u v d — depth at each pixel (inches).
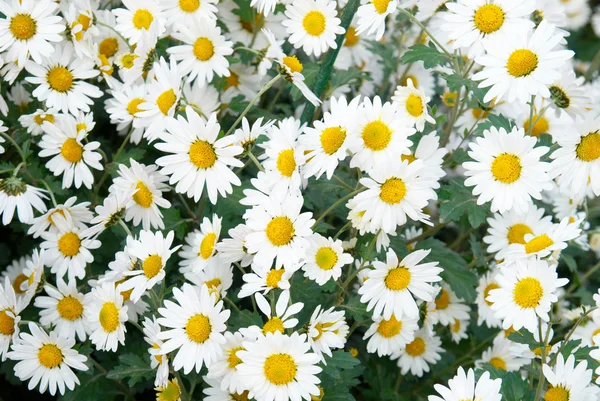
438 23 32.4
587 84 35.3
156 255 23.6
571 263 30.2
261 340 21.5
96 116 30.5
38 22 26.5
